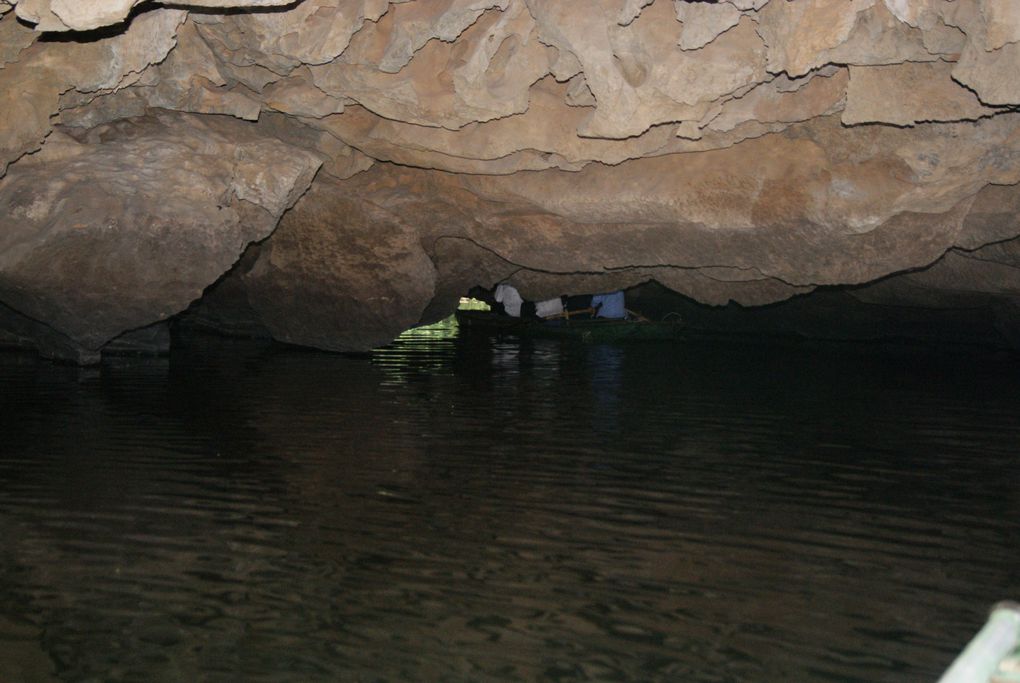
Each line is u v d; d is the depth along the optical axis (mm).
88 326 13281
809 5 8031
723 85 9086
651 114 9398
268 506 7289
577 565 6168
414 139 11039
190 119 10867
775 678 4699
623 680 4652
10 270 11727
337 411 11352
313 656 4832
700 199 11656
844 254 12016
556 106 10508
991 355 19297
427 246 15227
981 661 1889
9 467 8180
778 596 5711
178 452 8922
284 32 8703
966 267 14883
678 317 24938
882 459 9305
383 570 6012
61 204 11258
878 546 6648
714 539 6730
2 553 6109
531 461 8938
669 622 5320
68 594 5504
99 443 9180
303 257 15297
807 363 17734
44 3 6523
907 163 10352
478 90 9477
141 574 5836
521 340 22703
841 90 9594
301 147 12062
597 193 11938
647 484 8180
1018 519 7332
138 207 11727
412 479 8188
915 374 16062
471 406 12023
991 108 8984
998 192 11609
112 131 10648
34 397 11531
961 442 10180
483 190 12625
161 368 14672
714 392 13711
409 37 8883
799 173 11094
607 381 14844
